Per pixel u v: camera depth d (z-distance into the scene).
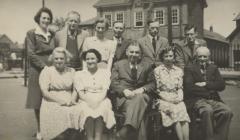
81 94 5.29
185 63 6.30
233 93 12.36
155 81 5.59
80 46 6.15
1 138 5.91
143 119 5.20
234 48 15.76
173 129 5.72
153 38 6.42
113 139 5.41
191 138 5.62
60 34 6.02
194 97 5.74
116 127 5.51
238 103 9.94
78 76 5.41
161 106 5.38
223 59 16.31
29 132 6.39
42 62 5.71
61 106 5.25
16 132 6.39
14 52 25.92
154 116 5.31
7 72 24.52
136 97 5.17
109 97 5.61
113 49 6.16
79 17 6.11
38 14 5.92
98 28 6.07
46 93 5.28
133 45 5.70
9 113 8.54
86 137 5.48
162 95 5.47
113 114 5.24
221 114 5.39
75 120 5.12
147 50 6.32
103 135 5.56
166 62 5.65
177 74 5.62
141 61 5.77
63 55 5.40
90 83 5.39
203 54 5.78
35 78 5.73
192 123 5.59
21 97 11.87
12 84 17.09
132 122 5.02
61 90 5.40
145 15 23.16
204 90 5.68
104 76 5.50
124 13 24.08
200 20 16.78
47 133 5.16
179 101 5.42
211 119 5.30
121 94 5.45
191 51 6.39
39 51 5.80
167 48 5.71
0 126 6.92
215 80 5.80
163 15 22.41
